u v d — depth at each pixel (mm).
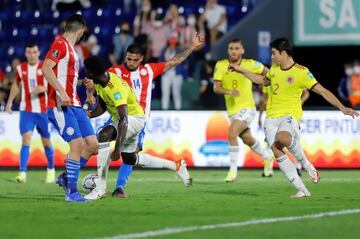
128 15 65688
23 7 68125
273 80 31203
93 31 64938
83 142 29422
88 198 30016
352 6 54875
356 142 47875
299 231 21531
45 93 41375
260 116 43688
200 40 33062
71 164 28766
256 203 28734
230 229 21812
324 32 55344
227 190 34969
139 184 38781
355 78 56062
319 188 35812
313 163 48094
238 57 40188
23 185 38938
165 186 37531
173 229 21766
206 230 21609
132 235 20672
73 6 67062
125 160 31219
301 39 55750
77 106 28734
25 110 41281
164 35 60719
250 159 48375
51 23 67062
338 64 60562
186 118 48688
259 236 20641
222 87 40812
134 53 31562
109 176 44125
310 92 60500
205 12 61219
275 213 25500
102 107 30312
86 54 60344
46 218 24203
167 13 61812
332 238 20422
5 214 25234
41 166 49562
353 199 30219
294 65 30953
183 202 29109
